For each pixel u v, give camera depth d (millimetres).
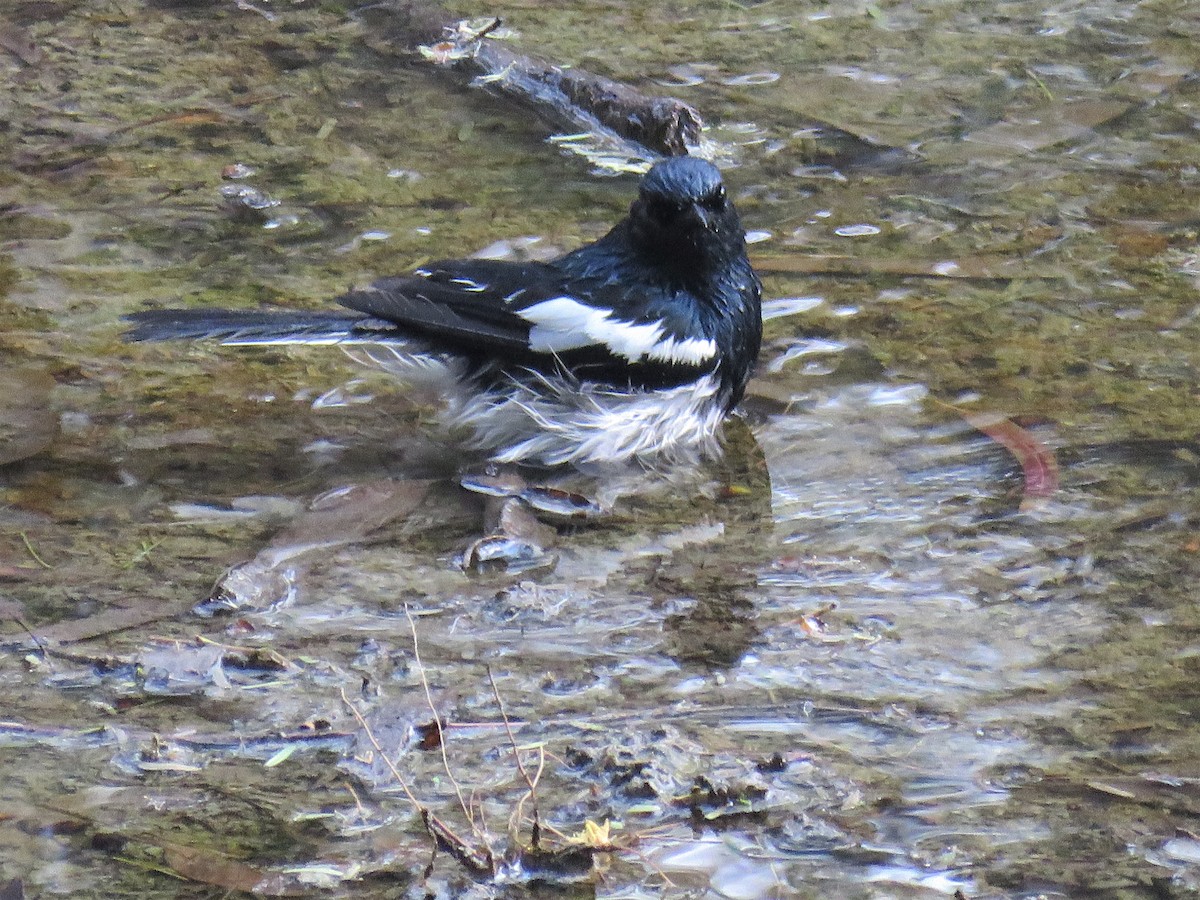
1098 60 16094
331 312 10602
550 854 6672
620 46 16406
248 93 15398
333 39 16500
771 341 11547
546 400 10391
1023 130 14789
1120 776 7230
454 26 16453
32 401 10617
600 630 8461
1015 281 12297
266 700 7770
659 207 10250
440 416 10805
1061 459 10078
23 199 13359
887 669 8086
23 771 7176
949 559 9117
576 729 7570
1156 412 10562
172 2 17234
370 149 14453
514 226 13219
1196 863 6684
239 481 9883
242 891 6469
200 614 8516
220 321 10219
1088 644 8266
